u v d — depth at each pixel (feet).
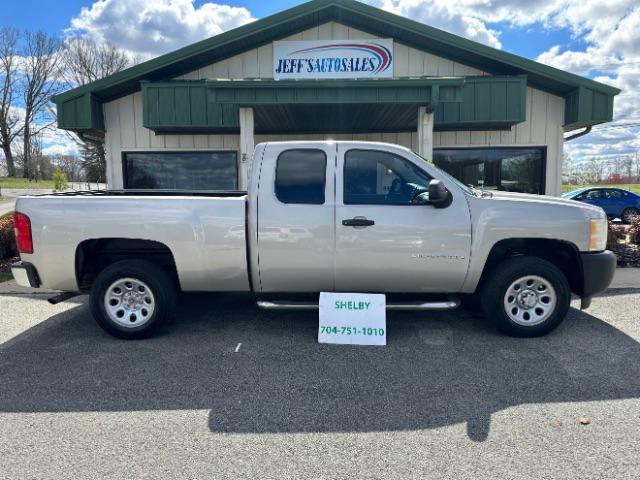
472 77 30.32
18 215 14.76
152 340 15.05
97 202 14.64
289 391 11.34
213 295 20.56
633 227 34.68
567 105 33.17
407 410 10.37
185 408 10.55
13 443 9.19
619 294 20.47
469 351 13.83
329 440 9.21
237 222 14.48
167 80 33.37
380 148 14.71
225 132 34.09
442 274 14.61
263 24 30.91
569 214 14.56
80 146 140.87
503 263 14.89
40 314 18.37
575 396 10.94
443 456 8.64
